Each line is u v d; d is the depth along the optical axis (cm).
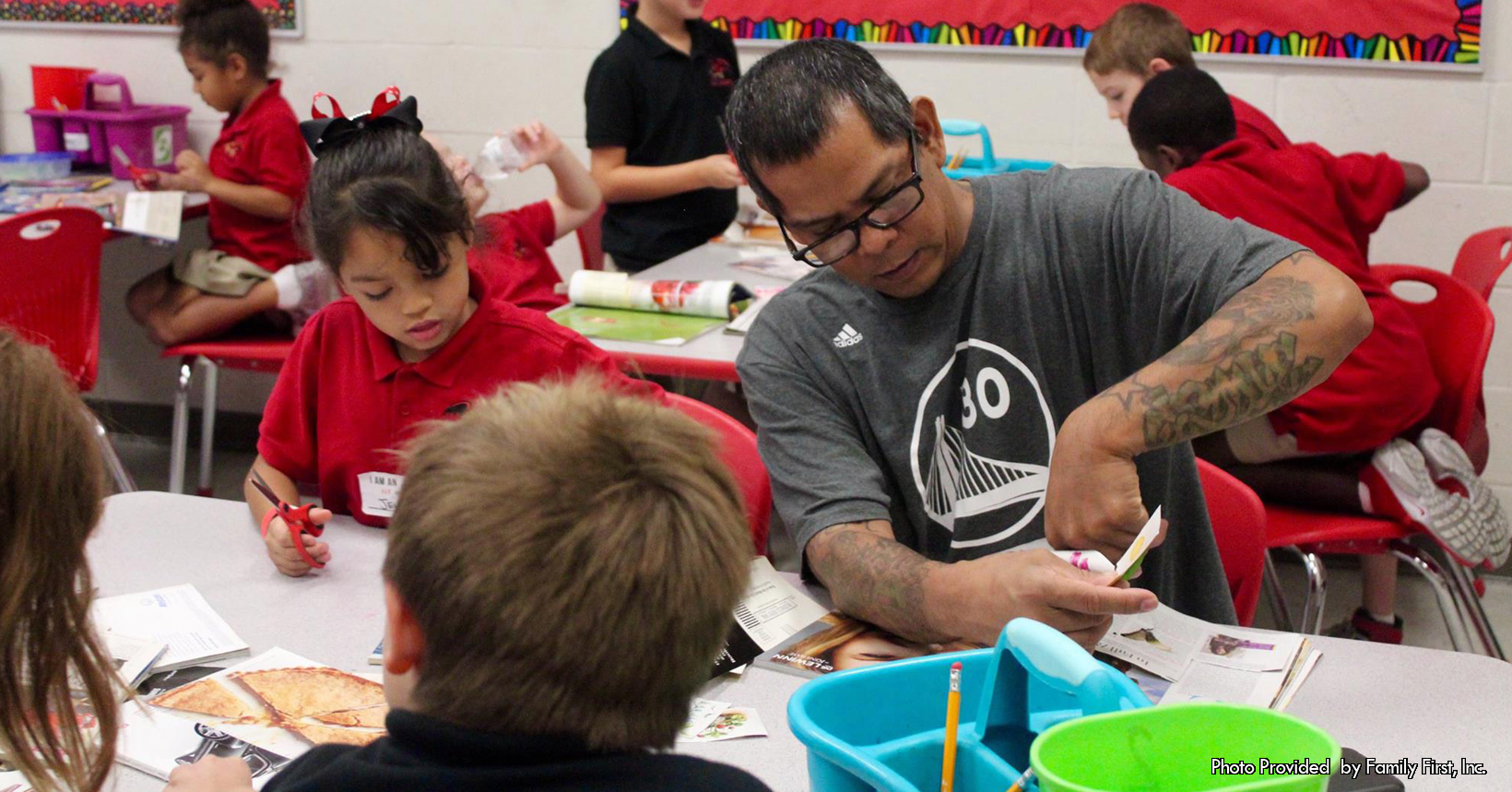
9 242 251
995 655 86
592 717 64
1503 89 291
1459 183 299
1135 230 126
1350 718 105
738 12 334
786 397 136
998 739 89
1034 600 104
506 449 66
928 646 119
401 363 152
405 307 141
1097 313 132
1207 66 309
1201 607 140
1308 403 216
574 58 344
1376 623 264
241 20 319
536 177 355
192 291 309
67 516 85
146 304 313
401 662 68
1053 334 133
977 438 135
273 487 159
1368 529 211
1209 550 140
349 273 139
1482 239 252
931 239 123
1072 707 89
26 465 82
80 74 362
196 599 129
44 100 361
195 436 386
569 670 63
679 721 68
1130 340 131
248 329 326
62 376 87
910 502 138
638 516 65
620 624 63
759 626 124
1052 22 314
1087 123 320
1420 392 218
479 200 223
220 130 357
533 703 63
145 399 388
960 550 137
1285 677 111
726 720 107
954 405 136
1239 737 70
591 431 68
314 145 144
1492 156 296
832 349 137
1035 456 135
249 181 325
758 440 140
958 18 320
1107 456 108
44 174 350
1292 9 299
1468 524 209
